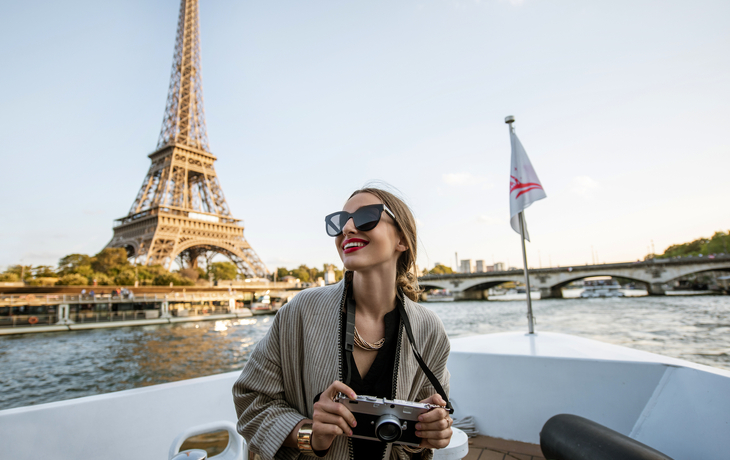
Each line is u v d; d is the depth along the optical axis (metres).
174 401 2.81
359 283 1.14
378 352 1.14
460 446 2.31
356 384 1.11
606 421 3.14
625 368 3.12
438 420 0.96
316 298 1.20
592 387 3.23
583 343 3.99
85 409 2.48
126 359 30.12
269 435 1.03
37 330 44.31
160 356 31.14
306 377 1.13
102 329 48.06
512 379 3.61
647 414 2.94
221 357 30.81
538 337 4.45
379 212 1.08
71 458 2.39
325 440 0.95
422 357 1.25
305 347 1.14
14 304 47.09
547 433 2.63
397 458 1.17
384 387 1.12
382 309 1.17
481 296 88.69
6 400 20.91
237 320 59.28
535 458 3.20
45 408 2.37
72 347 35.19
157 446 2.69
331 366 1.09
